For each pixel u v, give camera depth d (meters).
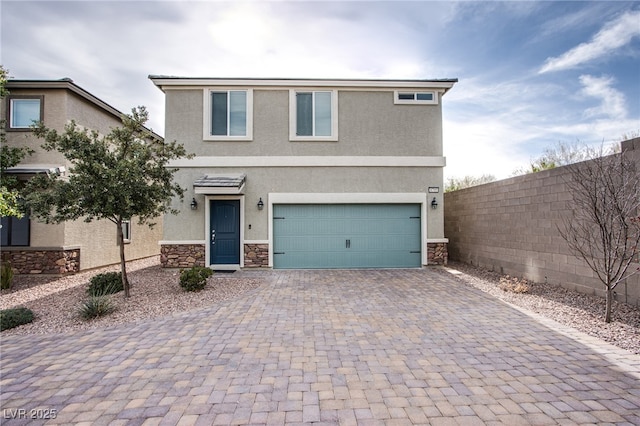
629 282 6.16
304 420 2.99
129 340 4.99
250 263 10.83
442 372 3.89
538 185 8.35
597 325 5.41
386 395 3.40
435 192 11.16
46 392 3.54
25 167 10.08
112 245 12.61
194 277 7.89
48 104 10.28
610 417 3.01
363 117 11.19
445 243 11.14
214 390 3.53
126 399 3.38
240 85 10.98
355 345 4.73
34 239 10.13
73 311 6.48
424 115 11.28
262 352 4.50
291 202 10.91
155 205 7.57
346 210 11.09
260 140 11.05
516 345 4.68
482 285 8.50
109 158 6.92
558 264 7.75
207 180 10.16
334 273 10.21
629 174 5.80
